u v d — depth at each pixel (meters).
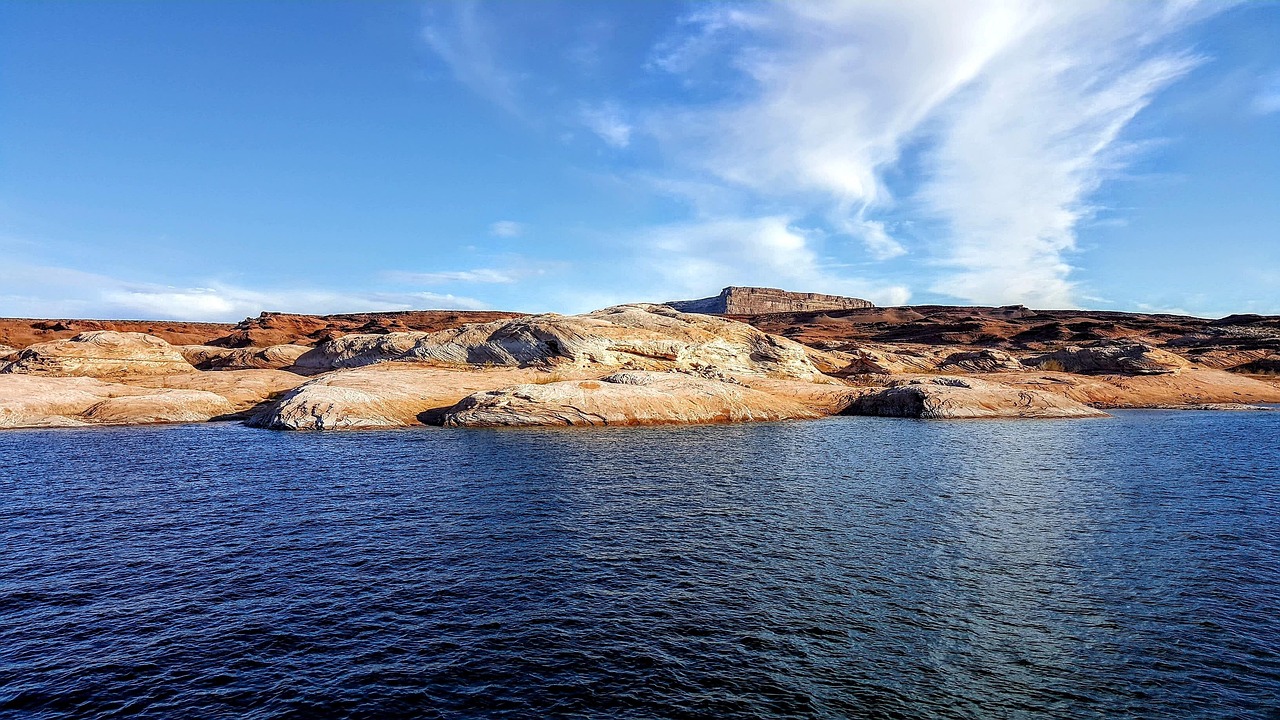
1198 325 143.25
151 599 14.09
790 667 11.22
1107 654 11.66
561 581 15.04
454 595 14.26
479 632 12.49
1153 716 9.86
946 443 38.16
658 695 10.37
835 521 20.14
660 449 34.59
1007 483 26.09
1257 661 11.39
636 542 17.95
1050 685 10.69
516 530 19.11
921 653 11.69
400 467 29.00
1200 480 26.73
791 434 42.16
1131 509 21.72
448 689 10.56
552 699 10.27
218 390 55.56
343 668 11.22
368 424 44.19
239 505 22.14
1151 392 72.88
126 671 11.13
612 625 12.76
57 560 16.58
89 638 12.30
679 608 13.53
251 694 10.44
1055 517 20.66
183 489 24.56
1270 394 74.31
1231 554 16.95
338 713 9.93
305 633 12.48
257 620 13.04
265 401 54.78
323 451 33.53
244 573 15.63
